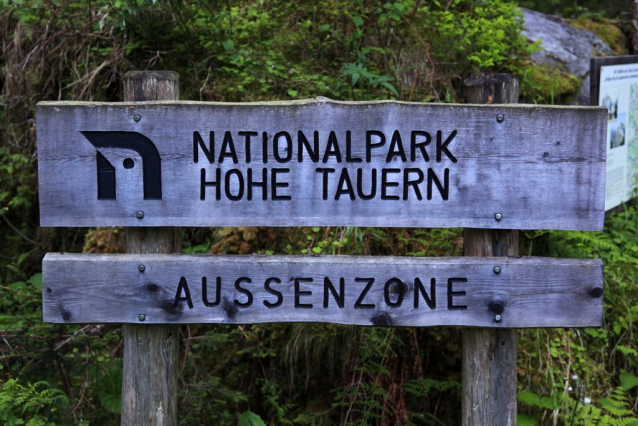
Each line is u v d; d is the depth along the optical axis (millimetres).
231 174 2875
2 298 4141
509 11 5395
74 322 2922
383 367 3928
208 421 4090
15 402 3258
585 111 2818
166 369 3008
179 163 2873
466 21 5238
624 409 3885
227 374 4277
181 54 4914
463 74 5062
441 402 4172
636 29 6887
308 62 5004
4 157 5176
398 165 2857
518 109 2824
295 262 2881
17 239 5105
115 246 4547
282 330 4184
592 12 7637
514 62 5301
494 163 2848
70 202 2883
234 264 2891
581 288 2869
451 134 2840
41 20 5035
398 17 4844
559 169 2844
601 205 2846
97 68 4863
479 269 2871
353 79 4344
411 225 2879
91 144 2863
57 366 3783
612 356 4367
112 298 2920
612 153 5176
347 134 2852
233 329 4277
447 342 4121
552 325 2881
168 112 2850
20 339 3703
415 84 4871
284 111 2846
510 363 2961
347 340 4027
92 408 3846
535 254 4648
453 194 2863
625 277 4617
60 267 2910
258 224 2893
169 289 2908
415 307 2885
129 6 4426
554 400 3889
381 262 2875
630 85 5398
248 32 5078
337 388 4020
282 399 4207
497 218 2865
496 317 2877
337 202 2879
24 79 5109
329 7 5195
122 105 2848
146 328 2973
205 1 4941
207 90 4773
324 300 2893
